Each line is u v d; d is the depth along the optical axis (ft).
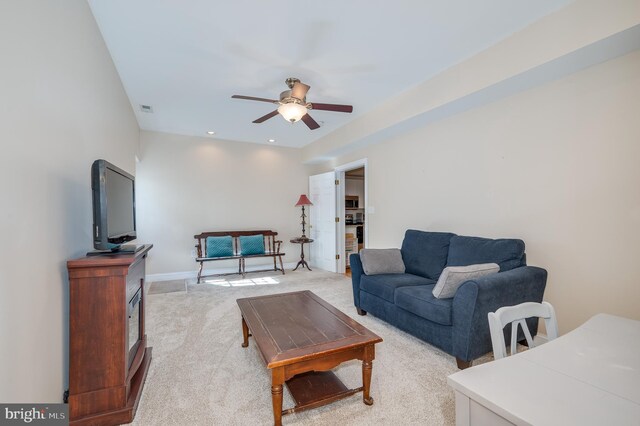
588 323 3.68
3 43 3.52
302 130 16.29
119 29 7.41
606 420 2.02
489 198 9.66
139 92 11.16
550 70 7.47
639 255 6.61
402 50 8.47
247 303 7.98
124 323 5.23
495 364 2.78
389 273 10.55
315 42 8.04
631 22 5.78
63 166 5.25
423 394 5.98
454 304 6.87
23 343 3.87
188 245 17.26
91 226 6.78
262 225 19.56
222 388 6.24
